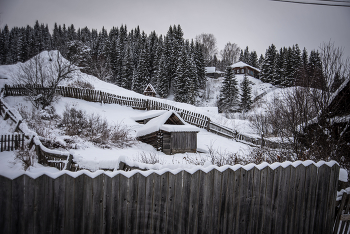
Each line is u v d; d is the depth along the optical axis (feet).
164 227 10.35
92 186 9.43
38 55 67.46
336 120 23.50
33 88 61.93
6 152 35.09
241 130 72.08
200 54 220.23
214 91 223.10
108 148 41.65
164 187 10.32
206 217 10.91
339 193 13.41
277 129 31.65
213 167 10.99
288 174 12.26
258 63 361.30
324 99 23.39
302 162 12.59
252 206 11.63
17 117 45.70
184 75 176.96
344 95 24.14
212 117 86.63
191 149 48.47
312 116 24.72
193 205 10.68
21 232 8.46
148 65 224.53
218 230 11.12
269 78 223.71
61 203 9.00
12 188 8.32
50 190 8.84
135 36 343.67
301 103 24.57
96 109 69.51
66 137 40.57
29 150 32.78
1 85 74.23
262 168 11.74
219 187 11.04
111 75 190.80
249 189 11.57
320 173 12.88
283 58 197.98
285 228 12.35
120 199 9.82
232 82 172.35
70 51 109.09
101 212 9.58
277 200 12.08
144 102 79.77
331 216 13.17
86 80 106.01
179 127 47.19
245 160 26.50
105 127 51.44
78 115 53.83
